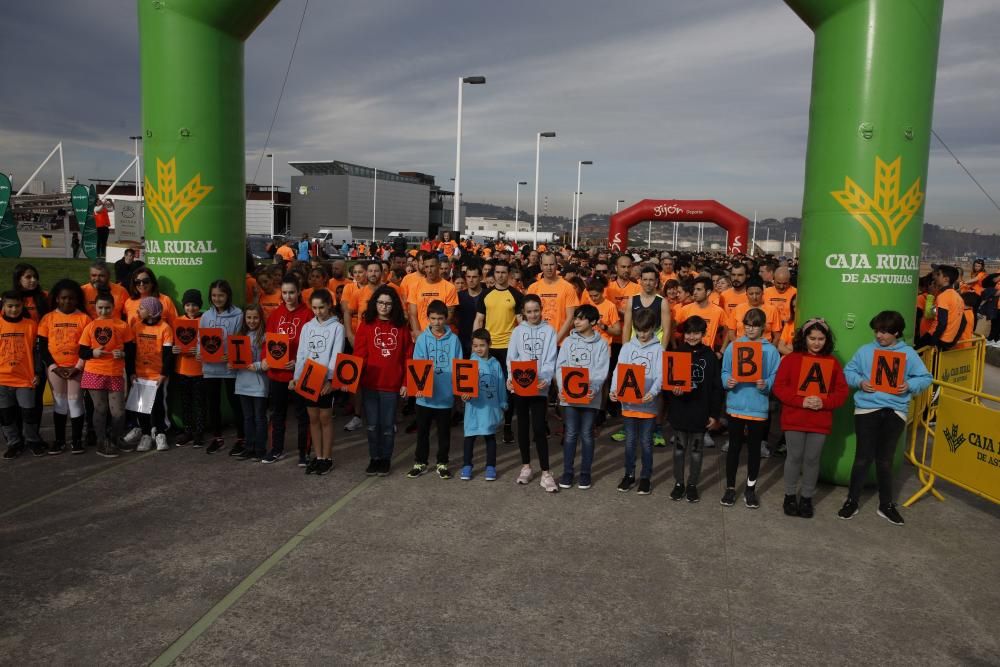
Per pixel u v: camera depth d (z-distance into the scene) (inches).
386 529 199.6
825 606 160.7
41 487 229.3
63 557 177.8
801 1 241.3
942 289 355.3
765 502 231.0
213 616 150.6
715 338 314.3
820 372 211.0
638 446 300.8
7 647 137.9
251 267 365.7
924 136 233.1
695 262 597.9
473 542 191.9
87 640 140.9
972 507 228.7
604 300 325.4
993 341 703.7
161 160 288.5
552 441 310.0
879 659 139.7
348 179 3973.9
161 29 281.6
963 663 138.9
